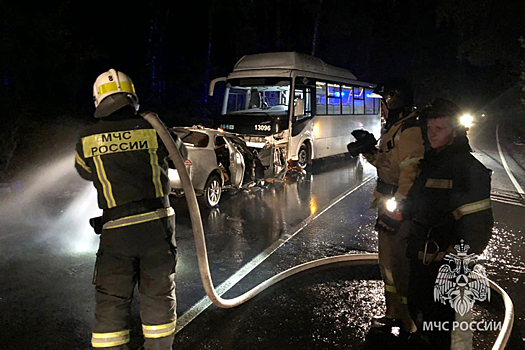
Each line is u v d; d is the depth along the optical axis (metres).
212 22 24.38
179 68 24.36
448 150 2.96
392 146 3.39
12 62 11.48
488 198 2.77
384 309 4.30
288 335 3.82
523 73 20.36
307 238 6.56
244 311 4.21
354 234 6.79
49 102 12.68
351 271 5.20
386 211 3.47
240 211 8.11
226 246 6.13
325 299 4.49
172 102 22.58
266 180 10.54
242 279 5.01
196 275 5.06
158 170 3.13
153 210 3.05
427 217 3.04
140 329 3.87
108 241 2.96
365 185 11.05
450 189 2.91
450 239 2.97
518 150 20.23
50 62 12.05
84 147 3.02
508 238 6.65
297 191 10.12
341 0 28.84
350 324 4.01
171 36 24.20
